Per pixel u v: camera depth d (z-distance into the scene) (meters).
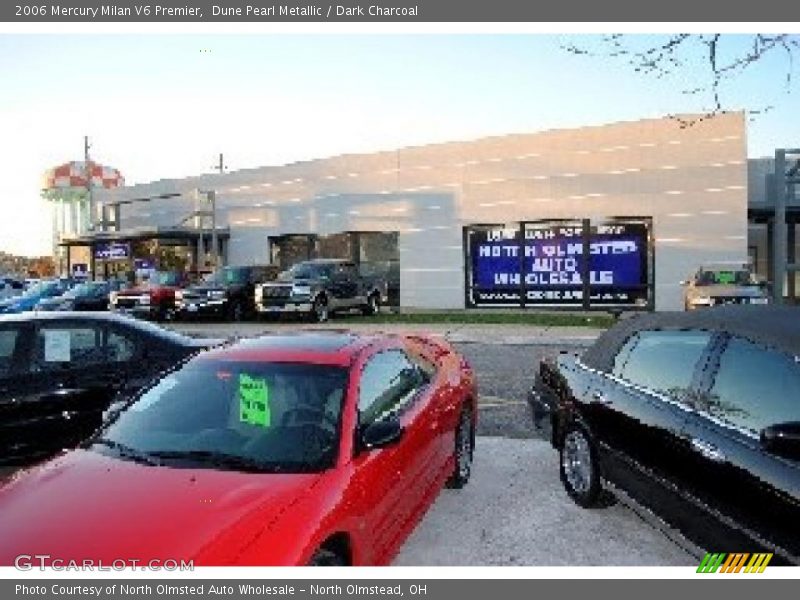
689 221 20.56
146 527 2.99
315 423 3.86
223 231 30.45
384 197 26.31
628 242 21.58
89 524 3.04
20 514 3.17
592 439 5.16
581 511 5.36
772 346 3.67
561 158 22.53
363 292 22.38
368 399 4.21
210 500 3.21
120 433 4.00
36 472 3.70
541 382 6.35
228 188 30.69
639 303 21.48
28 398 5.94
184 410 4.09
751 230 24.16
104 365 6.35
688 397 4.17
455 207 24.73
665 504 4.23
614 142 21.61
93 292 22.80
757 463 3.46
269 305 20.56
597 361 5.36
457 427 5.77
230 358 4.49
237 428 3.92
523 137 23.22
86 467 3.64
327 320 20.73
